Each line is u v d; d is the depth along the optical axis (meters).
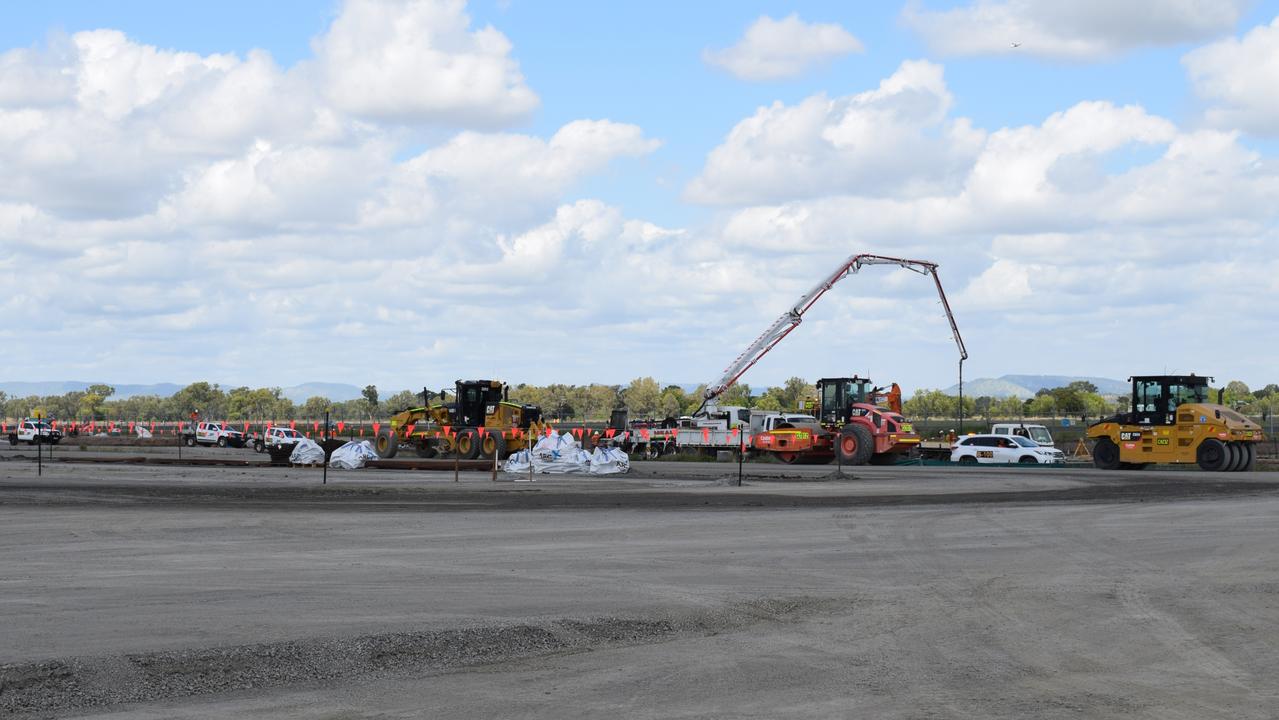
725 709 8.20
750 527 20.50
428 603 12.21
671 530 19.94
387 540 18.23
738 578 14.23
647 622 11.33
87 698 8.39
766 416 57.16
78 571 14.49
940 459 55.41
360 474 39.75
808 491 30.97
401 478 37.09
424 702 8.39
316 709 8.19
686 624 11.28
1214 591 13.45
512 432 51.59
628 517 22.42
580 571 14.75
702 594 12.99
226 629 10.66
